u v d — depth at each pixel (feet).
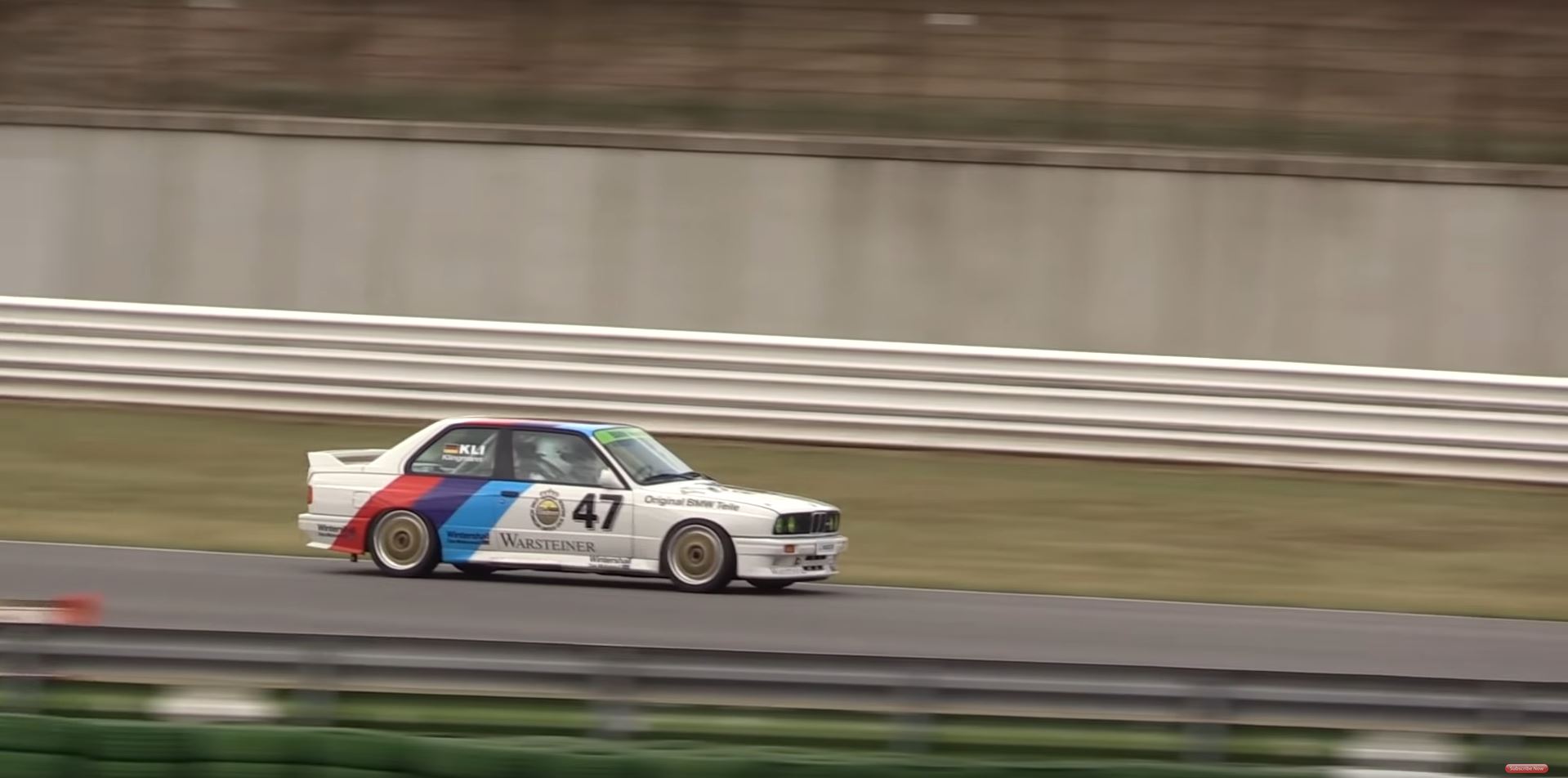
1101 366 206.39
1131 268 232.73
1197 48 254.88
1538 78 250.78
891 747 76.38
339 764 73.72
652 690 77.25
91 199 249.96
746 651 77.00
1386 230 229.66
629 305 239.09
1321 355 229.86
